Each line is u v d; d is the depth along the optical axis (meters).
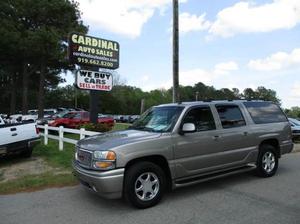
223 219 5.42
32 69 37.78
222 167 7.23
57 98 74.75
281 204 6.17
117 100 85.06
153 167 6.08
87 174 5.90
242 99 8.38
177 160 6.45
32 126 11.13
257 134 8.01
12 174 8.98
